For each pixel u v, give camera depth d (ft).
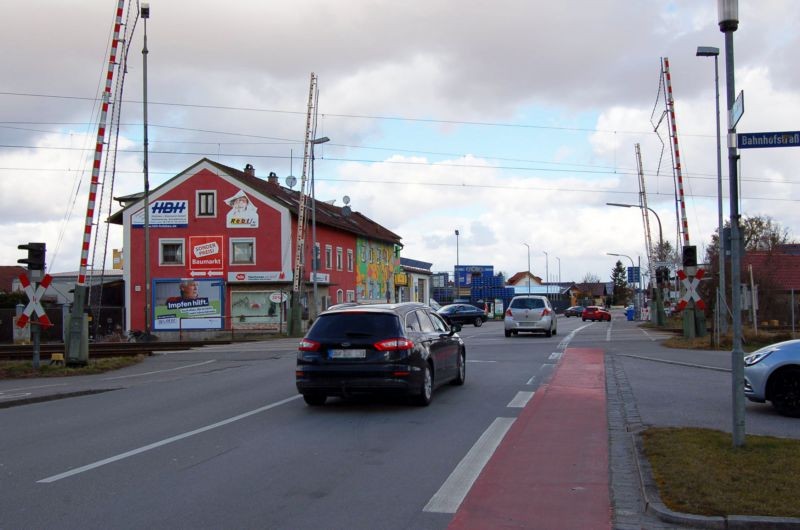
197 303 145.28
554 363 59.00
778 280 153.28
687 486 19.48
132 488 21.90
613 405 36.47
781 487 19.01
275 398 41.60
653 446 24.57
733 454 22.70
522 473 23.11
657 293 139.85
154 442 29.09
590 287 565.12
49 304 164.86
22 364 66.80
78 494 21.30
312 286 156.46
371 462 24.93
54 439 30.53
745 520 16.87
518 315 97.96
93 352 88.02
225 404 39.81
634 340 88.48
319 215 167.02
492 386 44.83
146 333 121.29
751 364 33.32
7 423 35.58
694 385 43.73
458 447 27.14
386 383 34.86
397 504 19.93
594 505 19.56
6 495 21.31
